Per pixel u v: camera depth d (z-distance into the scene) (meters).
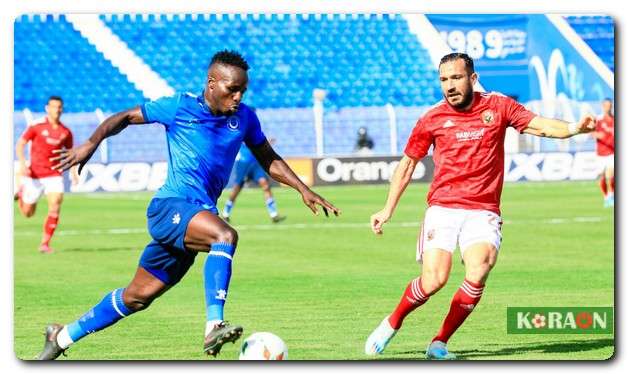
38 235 37.53
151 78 70.62
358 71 71.94
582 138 60.69
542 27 70.19
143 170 57.75
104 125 14.52
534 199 48.47
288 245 33.28
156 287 15.23
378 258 30.03
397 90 72.38
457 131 15.98
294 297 23.28
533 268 27.59
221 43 71.38
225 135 14.87
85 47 70.06
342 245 33.19
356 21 71.88
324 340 18.38
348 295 23.52
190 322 20.48
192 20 71.00
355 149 63.72
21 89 69.56
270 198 40.25
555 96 69.75
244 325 19.94
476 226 15.88
